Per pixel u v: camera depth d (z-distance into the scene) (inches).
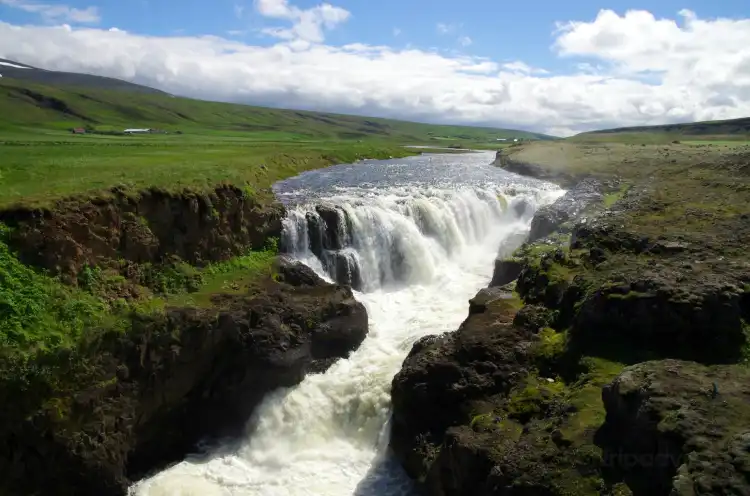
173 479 1015.0
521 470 738.8
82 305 1029.8
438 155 4803.2
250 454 1095.0
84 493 934.4
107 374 979.9
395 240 1727.4
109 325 1008.2
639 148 3476.9
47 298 1000.2
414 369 1033.5
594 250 1215.6
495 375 975.6
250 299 1250.6
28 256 1035.9
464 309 1478.8
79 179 1302.9
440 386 995.9
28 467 893.8
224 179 1501.0
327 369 1240.8
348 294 1390.3
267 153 2942.9
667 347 886.4
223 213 1422.2
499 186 2423.7
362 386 1151.6
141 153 2361.0
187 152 2647.6
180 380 1093.1
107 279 1128.2
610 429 737.6
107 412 970.7
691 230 1309.1
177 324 1082.1
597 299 951.6
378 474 1011.9
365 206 1770.4
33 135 3627.0
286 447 1100.5
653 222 1407.5
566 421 792.3
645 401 697.6
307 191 2130.9
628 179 2297.0
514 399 909.8
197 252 1344.7
